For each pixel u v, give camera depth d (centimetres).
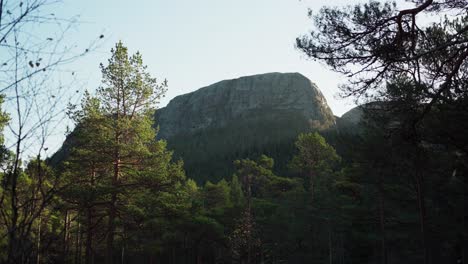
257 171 4769
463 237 2145
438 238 2297
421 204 1773
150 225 2377
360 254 4200
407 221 2400
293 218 4228
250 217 4331
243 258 4553
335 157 4484
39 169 344
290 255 4244
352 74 1003
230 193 6050
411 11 877
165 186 2297
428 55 997
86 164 2031
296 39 991
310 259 4069
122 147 2130
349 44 956
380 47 922
